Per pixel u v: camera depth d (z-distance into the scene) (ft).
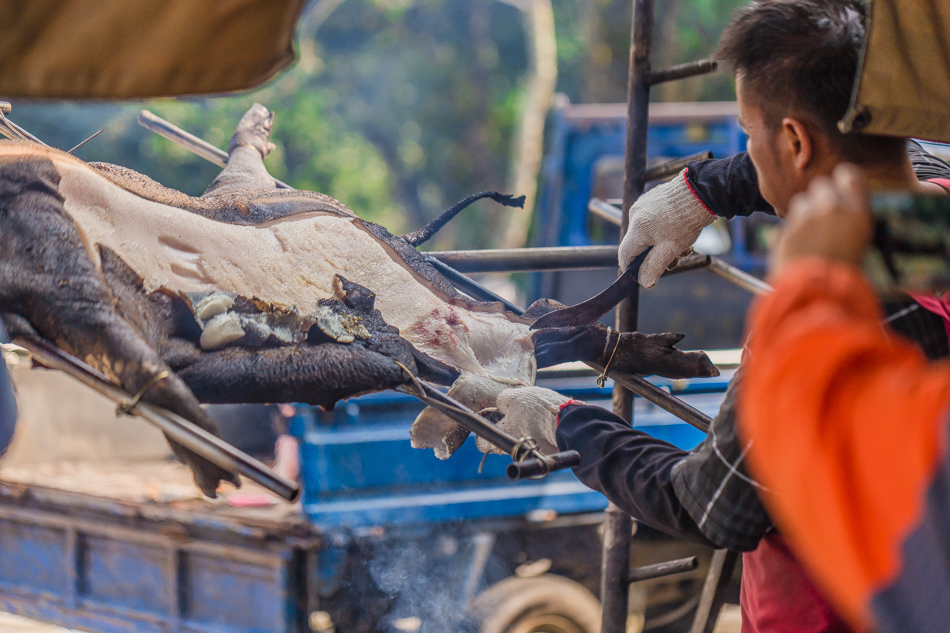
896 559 2.14
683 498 4.68
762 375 2.41
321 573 9.07
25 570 9.98
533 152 42.09
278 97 45.34
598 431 5.59
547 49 44.16
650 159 22.84
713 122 22.57
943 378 2.18
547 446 6.25
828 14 4.54
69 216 6.25
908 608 2.12
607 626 8.71
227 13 4.72
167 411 5.38
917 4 4.35
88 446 13.15
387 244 7.77
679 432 11.37
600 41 43.88
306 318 6.77
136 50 4.75
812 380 2.28
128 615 9.32
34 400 12.69
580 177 24.04
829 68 4.46
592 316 6.99
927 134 4.58
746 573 5.52
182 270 6.73
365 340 6.79
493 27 57.31
